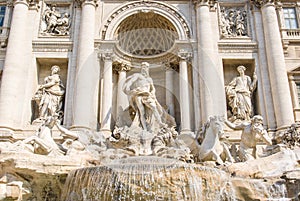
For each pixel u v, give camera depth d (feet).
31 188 44.37
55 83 78.43
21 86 75.41
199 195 39.78
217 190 40.70
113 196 39.22
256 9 85.40
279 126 72.54
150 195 38.78
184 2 86.02
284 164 48.03
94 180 40.93
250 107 77.36
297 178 42.52
